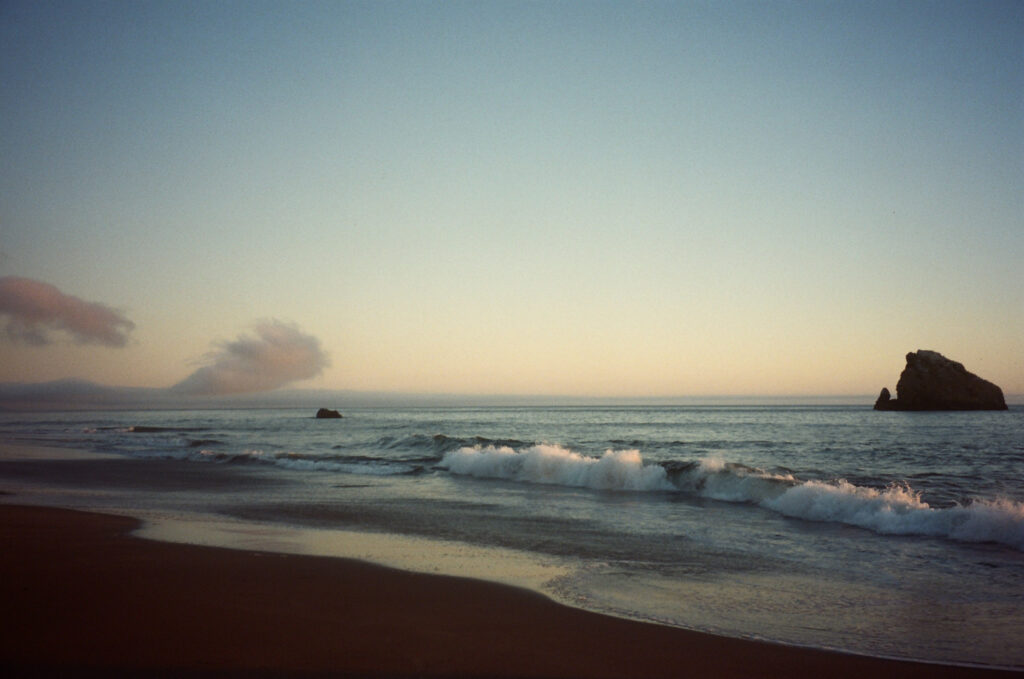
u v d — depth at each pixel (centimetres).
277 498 1457
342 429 5022
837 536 1023
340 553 883
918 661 507
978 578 768
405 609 625
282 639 534
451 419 7688
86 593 667
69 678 445
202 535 1002
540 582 738
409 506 1343
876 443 3109
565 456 1847
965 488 1548
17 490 1596
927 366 7694
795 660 507
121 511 1249
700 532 1060
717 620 606
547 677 465
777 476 1491
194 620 581
